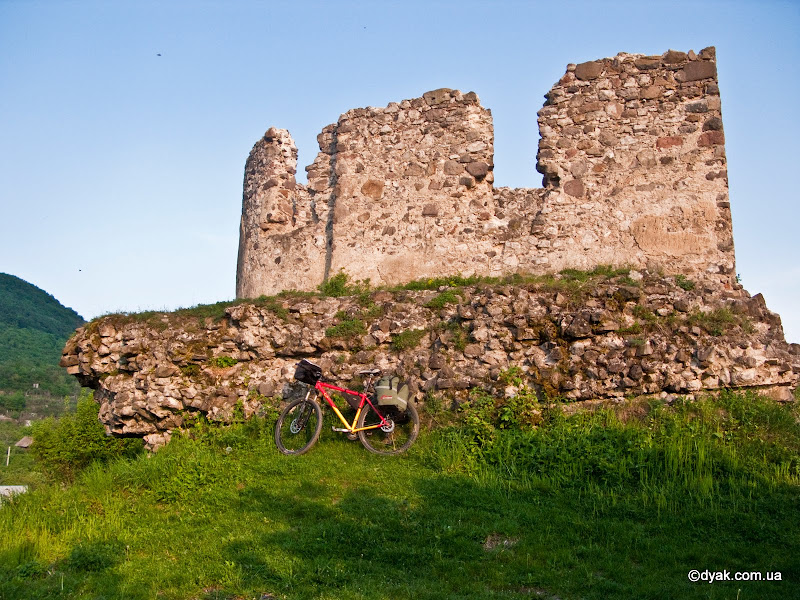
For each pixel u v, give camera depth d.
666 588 5.53
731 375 8.42
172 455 8.70
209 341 10.22
